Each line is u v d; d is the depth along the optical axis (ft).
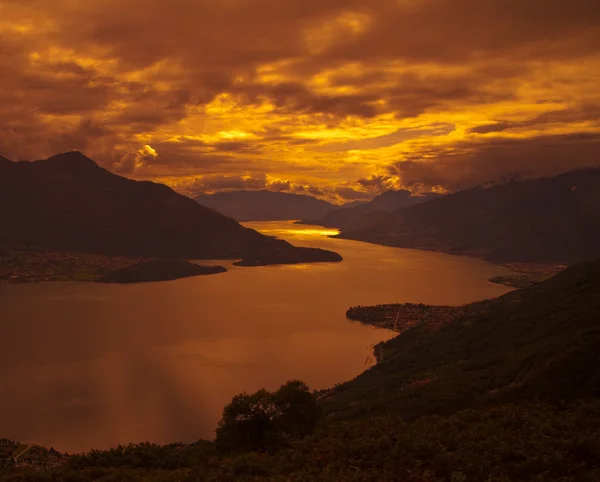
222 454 151.64
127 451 144.77
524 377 216.13
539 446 103.71
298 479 97.81
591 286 396.16
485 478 93.56
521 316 400.06
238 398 165.89
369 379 399.85
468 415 142.92
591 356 206.69
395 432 125.39
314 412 167.94
